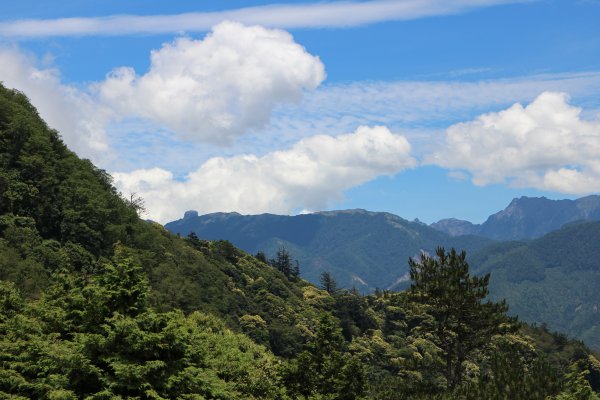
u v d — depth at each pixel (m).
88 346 21.42
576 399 29.81
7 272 62.81
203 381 23.14
